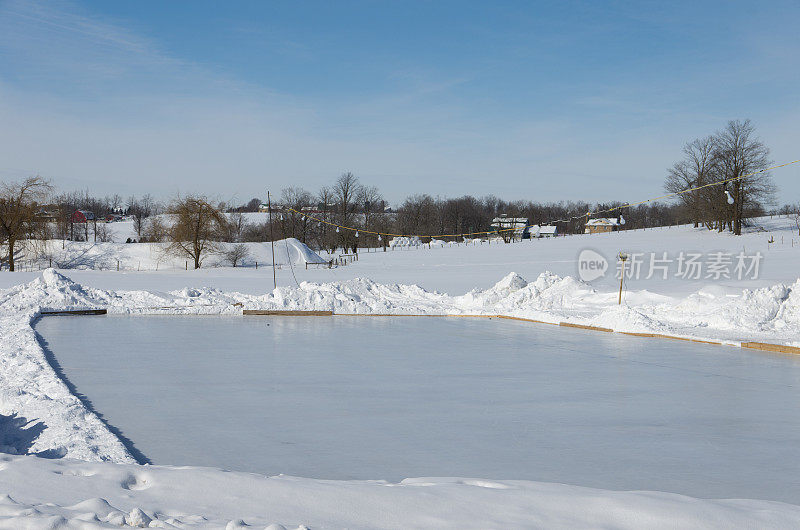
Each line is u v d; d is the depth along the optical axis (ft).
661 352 53.11
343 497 16.01
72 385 38.04
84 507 14.49
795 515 15.47
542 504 15.72
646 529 14.28
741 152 260.01
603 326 70.13
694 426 29.50
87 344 55.77
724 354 52.08
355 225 348.59
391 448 25.89
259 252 223.10
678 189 298.76
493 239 338.34
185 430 28.50
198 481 16.97
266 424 29.60
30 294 89.81
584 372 43.62
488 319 82.79
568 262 180.75
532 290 95.30
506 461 24.22
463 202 434.30
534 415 31.53
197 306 91.86
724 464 23.85
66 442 24.95
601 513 15.19
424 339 61.46
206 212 202.69
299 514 14.78
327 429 28.81
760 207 263.70
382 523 14.28
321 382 39.68
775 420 30.58
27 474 17.07
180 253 202.80
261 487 16.62
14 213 177.58
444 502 15.78
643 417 31.17
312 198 375.45
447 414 31.71
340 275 160.45
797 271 129.80
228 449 25.66
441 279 145.59
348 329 70.33
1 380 36.99
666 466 23.61
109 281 135.54
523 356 50.85
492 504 15.67
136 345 55.36
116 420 30.14
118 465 18.34
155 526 13.47
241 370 43.75
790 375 42.52
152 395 35.53
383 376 41.83
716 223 284.82
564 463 23.97
